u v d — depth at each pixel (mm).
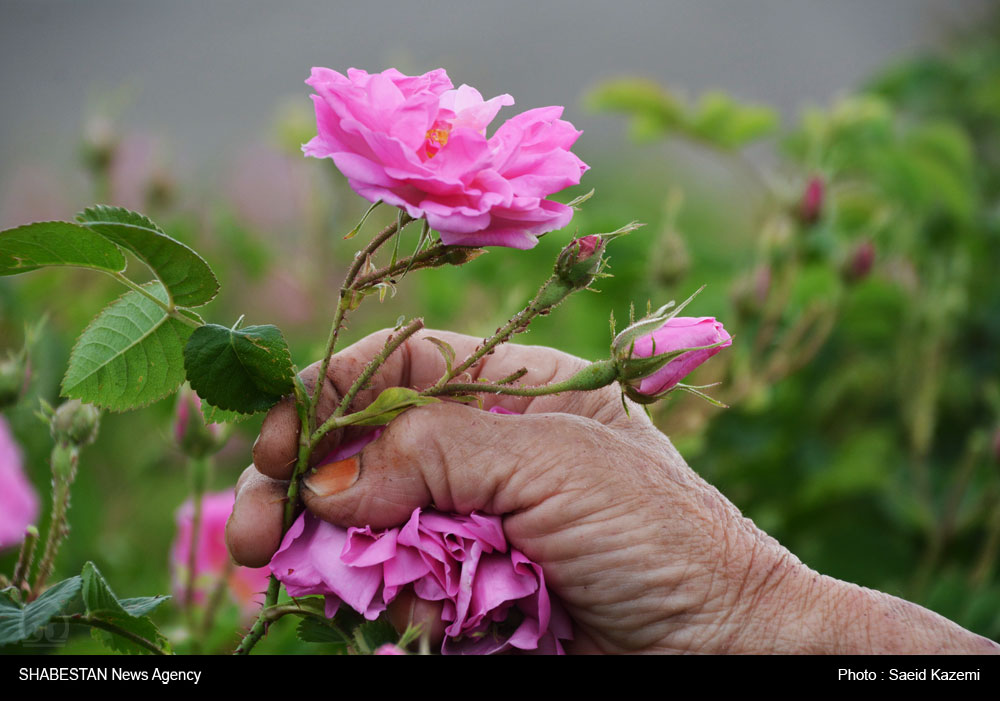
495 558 574
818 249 858
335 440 594
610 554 572
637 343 559
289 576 571
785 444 887
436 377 618
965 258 931
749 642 572
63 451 623
